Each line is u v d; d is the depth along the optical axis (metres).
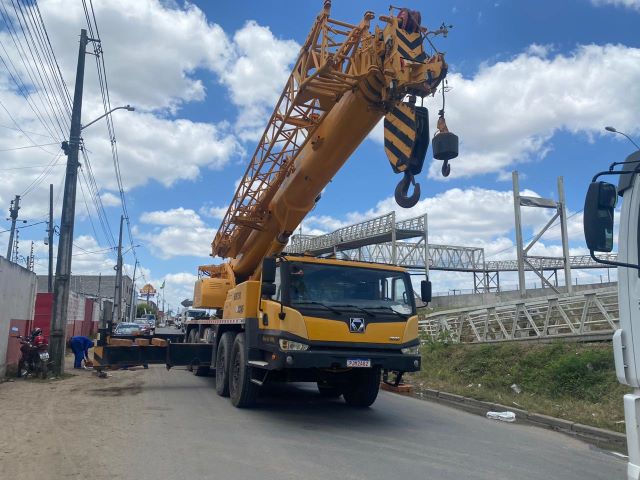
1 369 14.35
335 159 9.95
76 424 8.68
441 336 17.86
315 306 8.99
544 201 27.52
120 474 6.03
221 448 7.26
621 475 6.71
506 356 14.60
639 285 3.90
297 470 6.35
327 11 8.99
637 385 3.84
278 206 11.67
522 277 26.33
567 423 9.61
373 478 6.16
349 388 11.30
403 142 8.04
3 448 7.10
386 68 8.07
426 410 11.29
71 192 16.17
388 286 9.65
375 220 37.56
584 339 13.99
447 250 58.38
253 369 10.14
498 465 6.93
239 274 14.60
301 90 9.25
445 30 7.94
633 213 4.05
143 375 16.20
